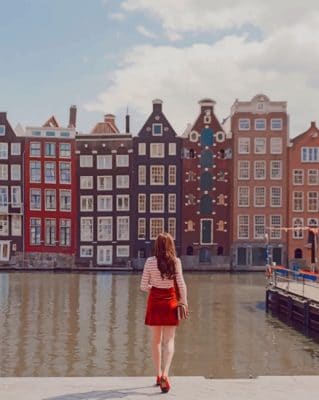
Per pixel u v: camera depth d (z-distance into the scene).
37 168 76.56
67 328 30.58
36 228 76.56
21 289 49.47
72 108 81.31
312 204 75.12
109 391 8.78
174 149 76.31
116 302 40.94
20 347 25.92
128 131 85.00
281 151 75.44
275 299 36.72
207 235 75.81
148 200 76.31
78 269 75.19
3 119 76.62
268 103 75.62
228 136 76.12
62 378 9.52
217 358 24.11
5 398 8.38
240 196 75.62
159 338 9.40
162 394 8.63
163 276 9.38
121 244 76.38
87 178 77.06
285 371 22.16
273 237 75.31
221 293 47.12
